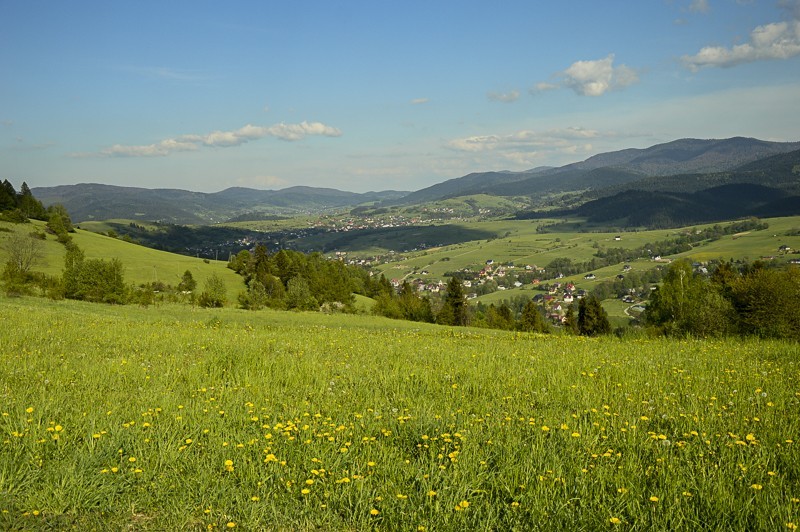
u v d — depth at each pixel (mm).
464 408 8156
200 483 5367
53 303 49125
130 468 5723
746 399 8242
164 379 10039
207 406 7988
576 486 5230
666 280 57750
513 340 20406
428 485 5266
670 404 8078
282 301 84062
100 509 4996
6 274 59156
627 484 5262
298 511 4945
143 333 17469
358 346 15961
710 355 13711
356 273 148250
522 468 5578
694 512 4727
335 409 8008
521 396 8820
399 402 8531
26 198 139750
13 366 10641
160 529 4695
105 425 6965
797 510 4562
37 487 5281
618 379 10180
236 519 4797
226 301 77688
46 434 6500
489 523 4699
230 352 12719
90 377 9945
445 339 19625
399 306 102000
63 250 111625
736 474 5363
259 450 6250
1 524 4645
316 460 5859
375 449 6336
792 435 6391
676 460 5734
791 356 13352
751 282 36656
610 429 6906
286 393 9289
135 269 112375
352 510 5004
